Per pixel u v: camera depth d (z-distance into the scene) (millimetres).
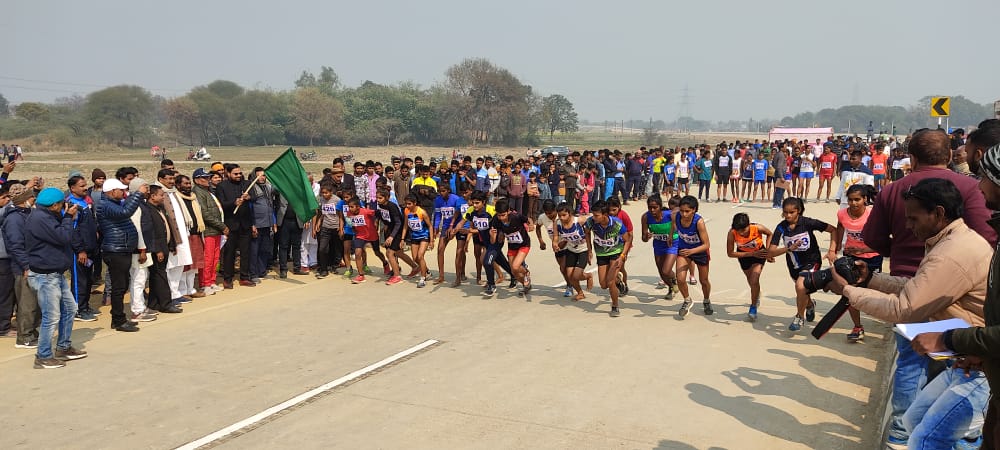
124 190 8562
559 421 5828
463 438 5523
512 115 93250
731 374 6941
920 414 3930
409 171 15461
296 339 8375
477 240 11211
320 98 96688
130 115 94125
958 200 3566
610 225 8883
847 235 7973
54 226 7230
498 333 8547
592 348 7883
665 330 8578
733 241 8742
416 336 8445
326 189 11727
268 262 12227
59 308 7438
